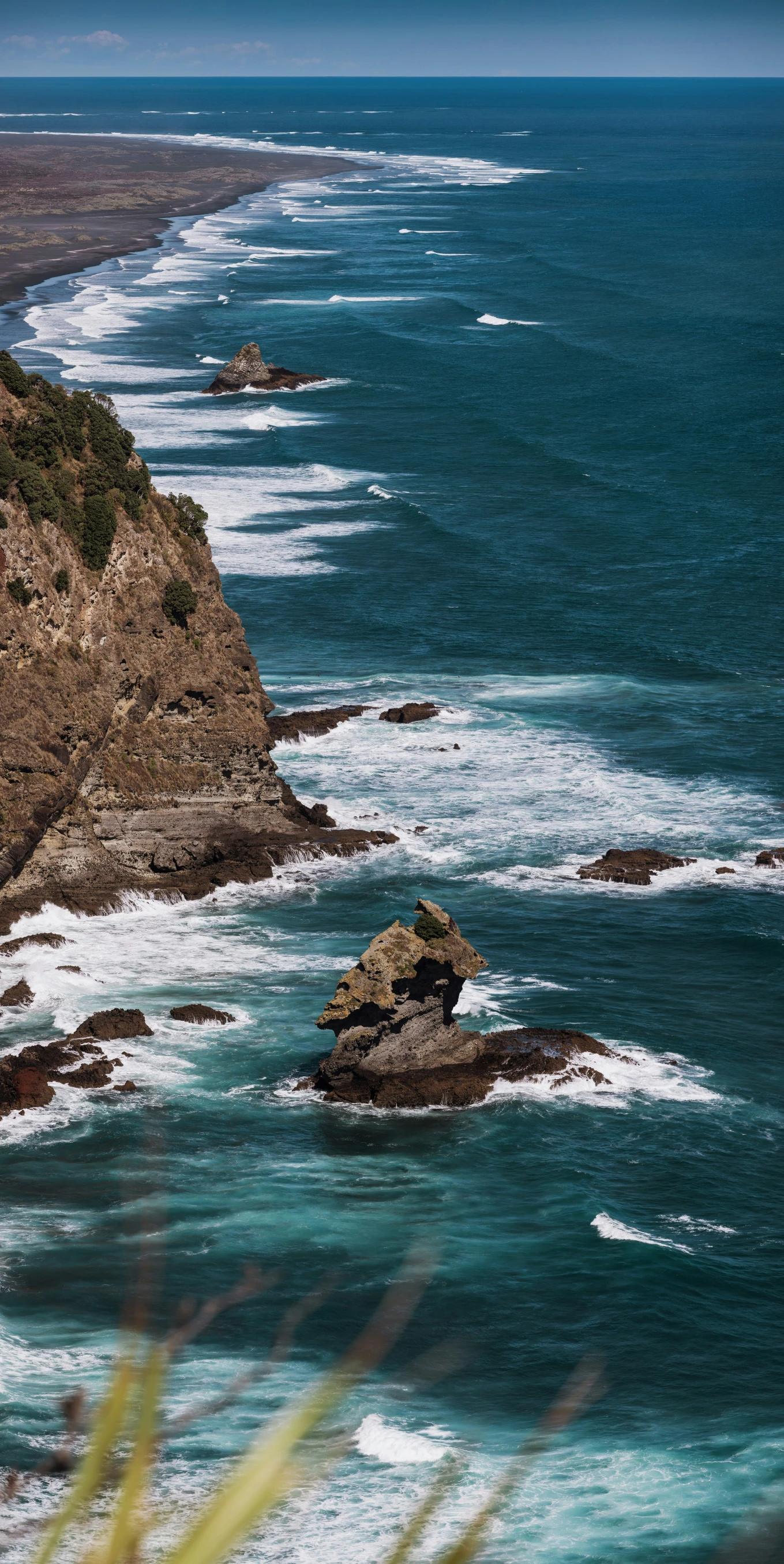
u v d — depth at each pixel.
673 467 126.94
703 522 110.56
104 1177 37.16
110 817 55.84
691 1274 32.88
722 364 169.00
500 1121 40.19
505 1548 24.52
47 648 54.44
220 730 57.88
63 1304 31.45
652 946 51.28
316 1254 33.66
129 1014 45.59
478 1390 28.98
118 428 59.47
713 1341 30.62
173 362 168.38
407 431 138.12
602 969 49.56
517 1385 29.12
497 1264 33.28
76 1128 39.56
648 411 146.25
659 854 58.25
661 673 80.88
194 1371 29.06
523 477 122.88
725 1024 46.03
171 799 56.88
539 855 58.81
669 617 89.88
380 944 42.12
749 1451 27.12
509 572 98.25
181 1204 35.72
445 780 66.25
